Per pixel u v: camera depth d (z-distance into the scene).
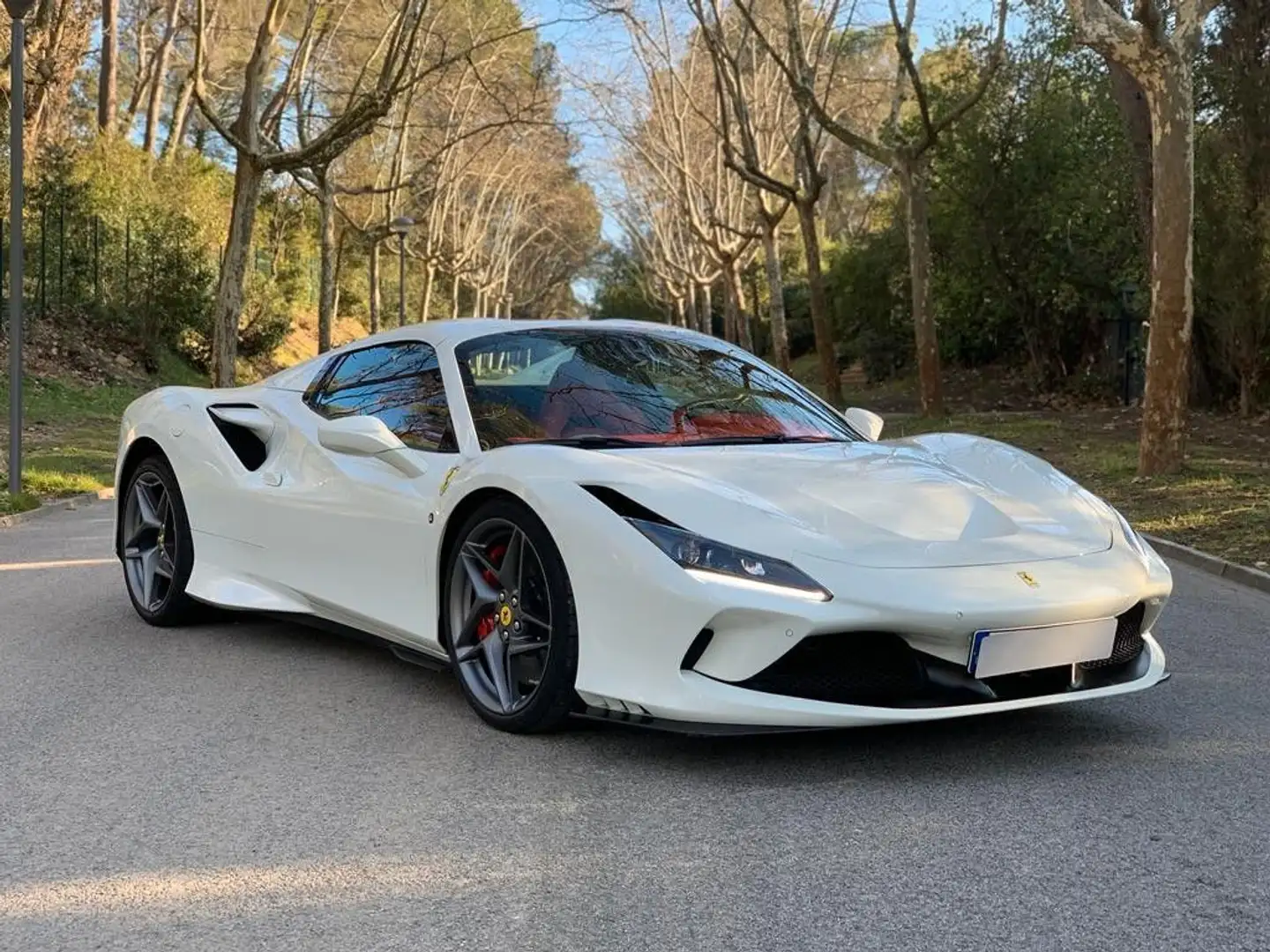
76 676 4.33
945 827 2.79
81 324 22.25
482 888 2.50
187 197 24.83
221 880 2.56
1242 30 14.60
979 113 21.75
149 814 2.95
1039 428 15.95
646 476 3.31
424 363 4.30
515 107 32.69
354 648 4.77
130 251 23.02
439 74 28.66
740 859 2.62
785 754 3.34
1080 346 23.92
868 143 19.38
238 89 32.41
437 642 3.77
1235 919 2.31
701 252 45.31
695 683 3.00
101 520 9.14
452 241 48.56
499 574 3.54
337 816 2.92
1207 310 16.06
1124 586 3.22
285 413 4.79
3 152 19.19
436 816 2.91
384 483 4.01
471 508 3.64
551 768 3.25
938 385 19.19
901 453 3.91
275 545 4.54
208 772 3.26
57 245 22.17
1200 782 3.10
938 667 3.03
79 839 2.79
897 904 2.39
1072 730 3.57
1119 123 19.97
